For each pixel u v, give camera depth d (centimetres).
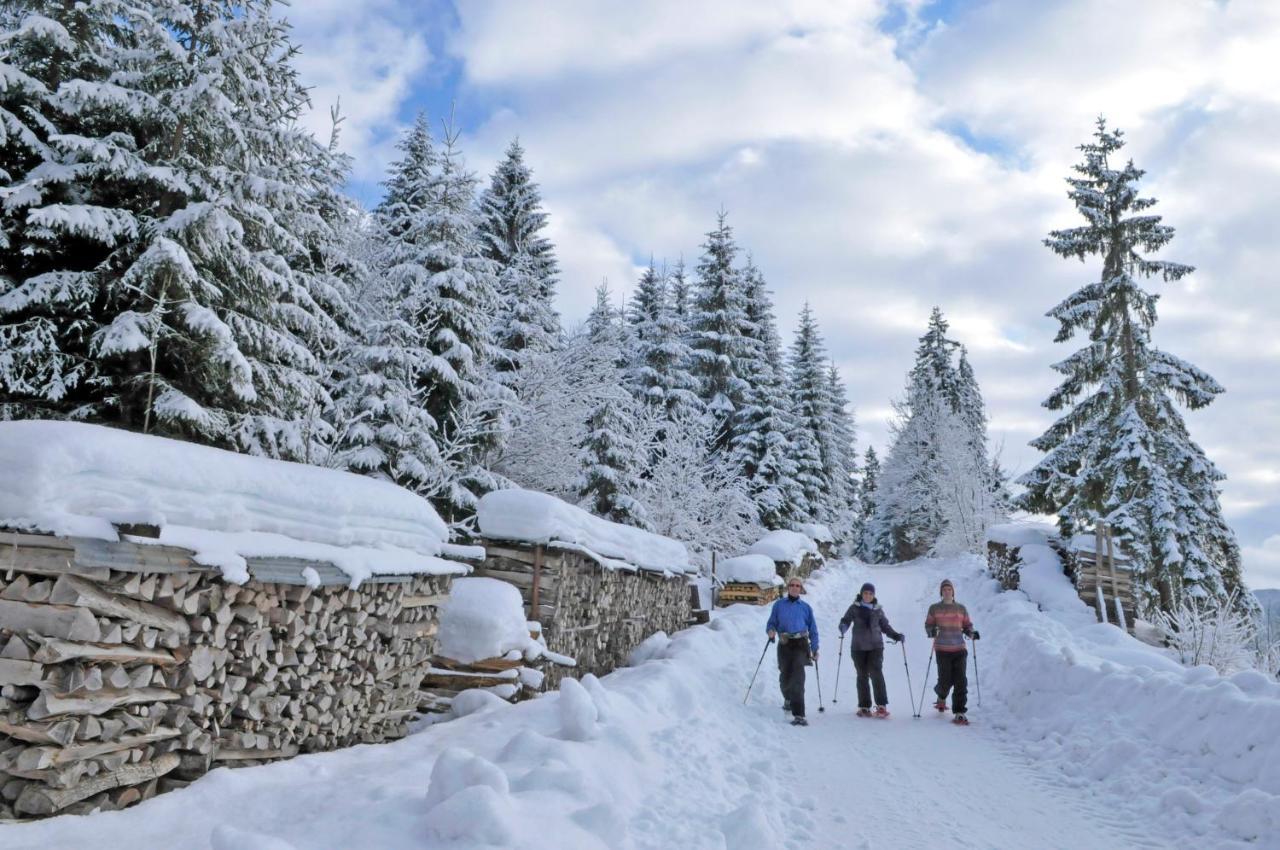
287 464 546
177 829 368
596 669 1052
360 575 537
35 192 756
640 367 2642
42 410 804
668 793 511
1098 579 1578
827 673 1280
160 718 415
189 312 816
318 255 1286
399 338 1237
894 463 4769
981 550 3388
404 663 662
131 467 396
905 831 506
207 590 428
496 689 737
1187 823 527
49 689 351
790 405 3762
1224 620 1281
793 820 518
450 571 704
